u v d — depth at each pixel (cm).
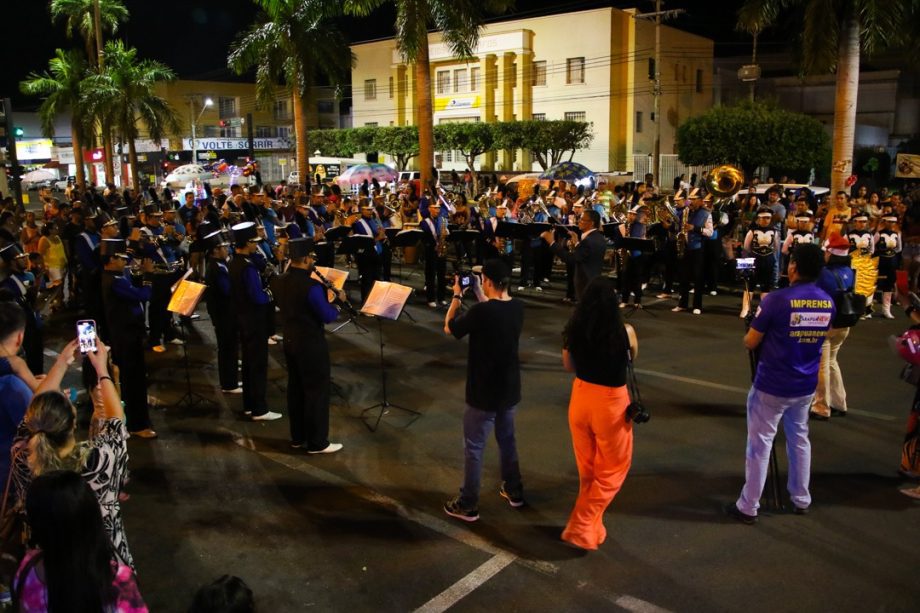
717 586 445
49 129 4053
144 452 670
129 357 688
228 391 850
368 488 590
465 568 469
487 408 509
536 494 574
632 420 472
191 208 1500
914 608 421
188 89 6212
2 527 348
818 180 3606
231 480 609
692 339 1065
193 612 215
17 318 407
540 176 2798
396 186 2431
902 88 4403
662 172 4338
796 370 495
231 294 740
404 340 1085
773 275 1205
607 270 1723
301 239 625
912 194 1703
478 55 4828
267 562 480
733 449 657
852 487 579
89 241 969
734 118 3375
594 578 455
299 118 2762
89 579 258
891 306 1300
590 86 4488
